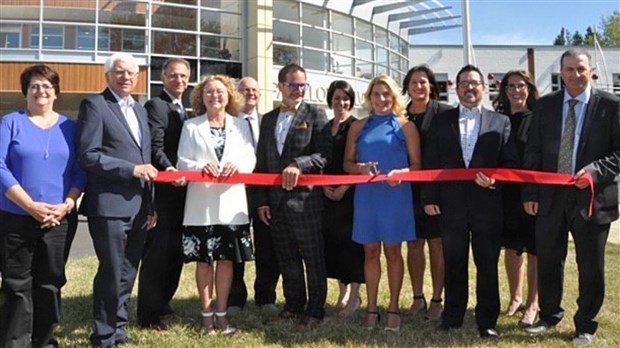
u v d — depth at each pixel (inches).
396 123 181.5
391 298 182.4
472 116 176.4
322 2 719.7
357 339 171.6
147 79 608.1
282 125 185.2
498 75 1608.0
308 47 701.9
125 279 161.9
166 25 623.2
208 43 642.2
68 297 227.0
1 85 593.3
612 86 1625.2
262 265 211.9
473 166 170.6
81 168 150.7
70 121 156.3
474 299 223.1
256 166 187.6
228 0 654.5
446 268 176.2
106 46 611.8
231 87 181.8
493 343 166.9
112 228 152.2
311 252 181.3
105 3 608.7
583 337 166.9
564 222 169.8
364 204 179.3
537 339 169.9
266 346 164.6
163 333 177.6
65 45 605.3
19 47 599.2
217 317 180.4
